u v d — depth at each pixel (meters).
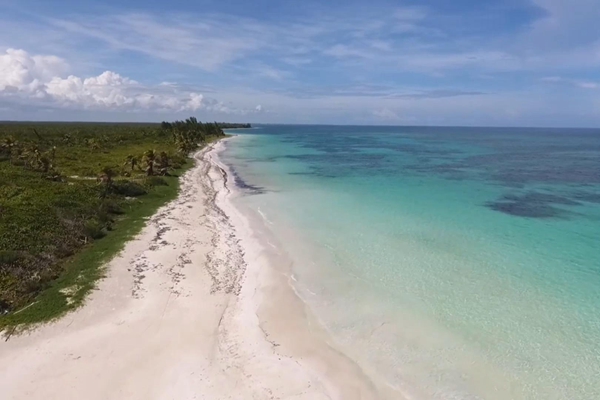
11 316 14.45
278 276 18.39
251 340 13.68
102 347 13.02
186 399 10.98
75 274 17.83
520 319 14.75
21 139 56.66
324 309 15.65
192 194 34.09
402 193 36.34
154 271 18.47
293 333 14.16
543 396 11.20
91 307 15.26
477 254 20.75
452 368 12.36
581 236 23.64
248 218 27.56
